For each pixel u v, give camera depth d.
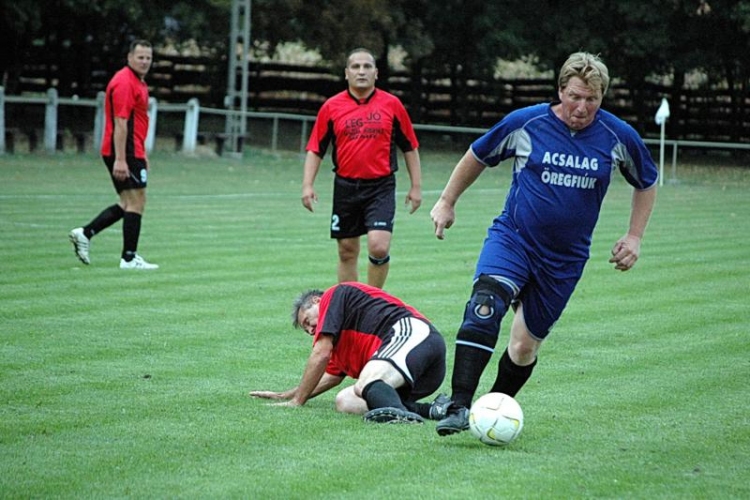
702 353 22.97
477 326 15.78
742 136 112.44
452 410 15.64
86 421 16.38
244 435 15.63
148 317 25.69
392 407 16.59
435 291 30.62
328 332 17.62
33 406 17.30
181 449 14.81
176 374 20.12
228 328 24.69
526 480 13.55
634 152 16.16
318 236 42.59
